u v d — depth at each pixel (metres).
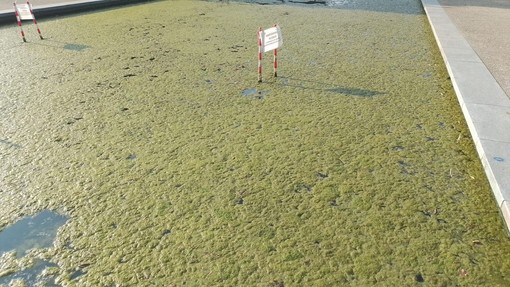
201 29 6.51
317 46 5.54
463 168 2.84
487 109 3.38
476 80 3.99
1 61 5.15
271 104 3.84
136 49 5.56
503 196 2.39
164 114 3.69
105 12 7.93
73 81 4.47
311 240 2.24
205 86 4.29
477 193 2.59
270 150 3.10
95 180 2.79
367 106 3.77
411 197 2.57
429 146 3.12
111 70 4.79
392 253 2.15
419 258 2.12
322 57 5.11
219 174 2.82
